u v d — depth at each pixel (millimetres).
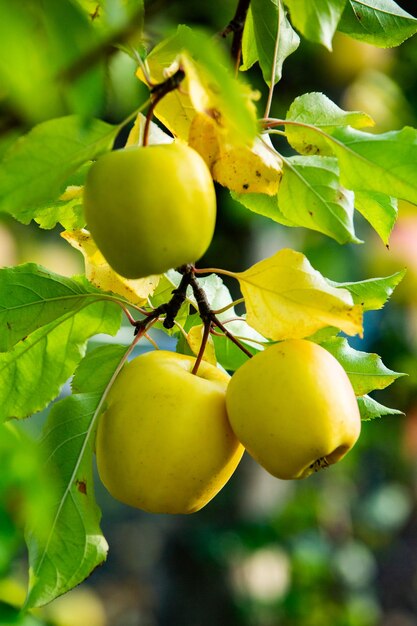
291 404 920
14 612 1167
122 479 941
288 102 1740
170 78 867
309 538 2383
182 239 864
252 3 992
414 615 3328
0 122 774
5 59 711
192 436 936
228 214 1815
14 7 711
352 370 1014
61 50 750
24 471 795
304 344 944
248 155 932
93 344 1298
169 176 856
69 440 965
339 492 2693
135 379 953
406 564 3434
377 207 974
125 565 3496
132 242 860
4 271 1001
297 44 1007
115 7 828
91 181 862
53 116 847
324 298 924
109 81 782
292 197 957
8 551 1075
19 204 866
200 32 850
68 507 957
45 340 1031
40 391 1035
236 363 1054
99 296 1014
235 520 1969
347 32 1026
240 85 842
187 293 1055
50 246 1766
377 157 920
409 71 1839
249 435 930
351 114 968
